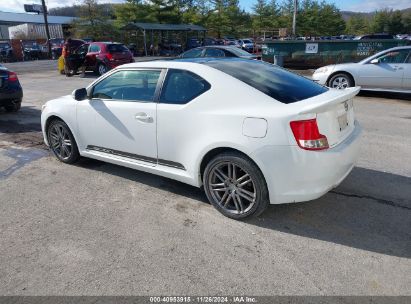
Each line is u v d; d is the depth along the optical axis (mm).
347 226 3396
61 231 3387
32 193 4223
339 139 3350
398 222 3457
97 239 3242
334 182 3268
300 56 15656
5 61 34562
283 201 3232
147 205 3875
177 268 2828
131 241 3201
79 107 4629
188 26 39438
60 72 18984
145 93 4004
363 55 14531
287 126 3057
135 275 2756
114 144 4367
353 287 2598
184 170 3791
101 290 2605
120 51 17188
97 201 3990
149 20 43594
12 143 6262
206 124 3453
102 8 43875
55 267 2867
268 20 57344
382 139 6074
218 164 3463
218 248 3084
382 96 10359
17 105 8852
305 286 2613
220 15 54562
